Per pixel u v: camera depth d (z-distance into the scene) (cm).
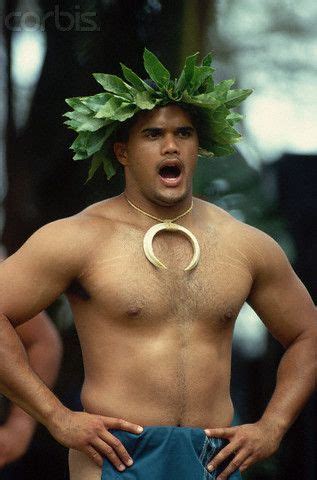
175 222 1141
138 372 1101
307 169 2211
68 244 1113
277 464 2045
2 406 1359
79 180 1908
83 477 1111
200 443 1097
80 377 1869
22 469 1848
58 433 1088
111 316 1108
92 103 1129
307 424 2067
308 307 1186
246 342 2192
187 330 1112
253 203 2028
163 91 1118
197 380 1107
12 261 1122
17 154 1950
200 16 1850
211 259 1134
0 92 2094
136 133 1124
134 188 1142
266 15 2906
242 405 2169
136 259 1117
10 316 1112
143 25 1834
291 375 1164
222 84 1141
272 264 1166
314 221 2172
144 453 1088
